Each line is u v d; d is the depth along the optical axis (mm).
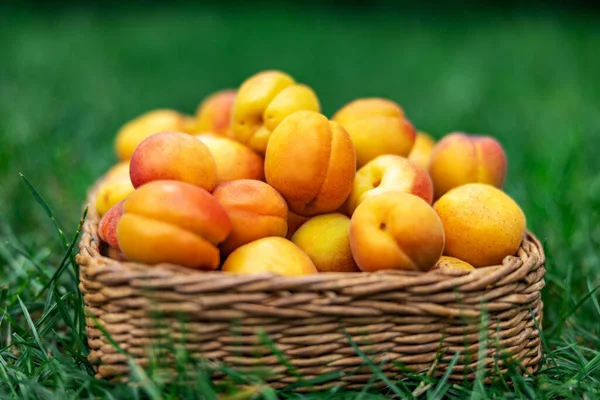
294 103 539
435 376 448
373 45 1916
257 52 1777
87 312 448
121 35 2004
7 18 2297
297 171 483
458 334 443
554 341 519
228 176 529
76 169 867
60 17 2371
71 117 1108
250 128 549
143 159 475
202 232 441
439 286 431
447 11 2664
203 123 680
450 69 1539
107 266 431
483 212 496
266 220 475
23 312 507
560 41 1848
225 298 419
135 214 439
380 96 1326
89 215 560
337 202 499
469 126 1072
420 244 443
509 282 449
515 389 448
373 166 527
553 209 696
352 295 425
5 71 1461
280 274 431
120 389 432
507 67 1562
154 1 2695
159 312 422
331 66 1612
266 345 428
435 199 582
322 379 430
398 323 436
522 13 2602
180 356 420
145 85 1427
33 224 720
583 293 590
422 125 1112
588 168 824
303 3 2756
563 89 1301
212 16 2455
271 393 411
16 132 915
